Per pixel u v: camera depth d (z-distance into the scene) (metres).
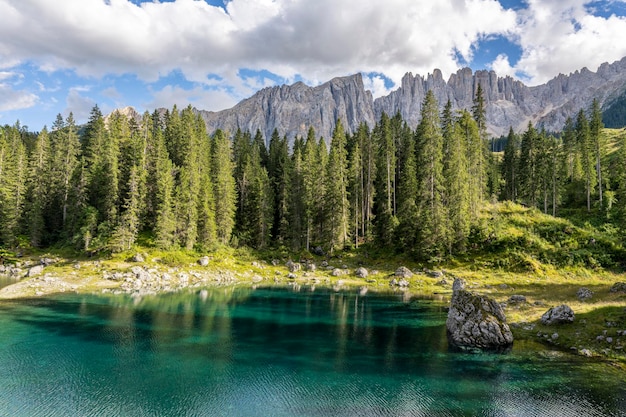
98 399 21.27
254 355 29.22
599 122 87.44
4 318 38.53
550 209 92.00
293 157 107.44
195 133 90.00
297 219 86.88
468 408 20.66
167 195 73.19
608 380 24.48
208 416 19.53
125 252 69.38
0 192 76.62
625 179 70.75
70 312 41.69
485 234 70.81
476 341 32.28
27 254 73.00
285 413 19.97
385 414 19.89
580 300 41.56
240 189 98.62
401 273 67.75
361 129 94.19
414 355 29.61
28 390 22.34
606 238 65.56
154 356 28.58
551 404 21.16
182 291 57.75
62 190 81.94
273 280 71.12
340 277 71.94
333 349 31.06
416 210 75.69
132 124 98.25
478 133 78.19
